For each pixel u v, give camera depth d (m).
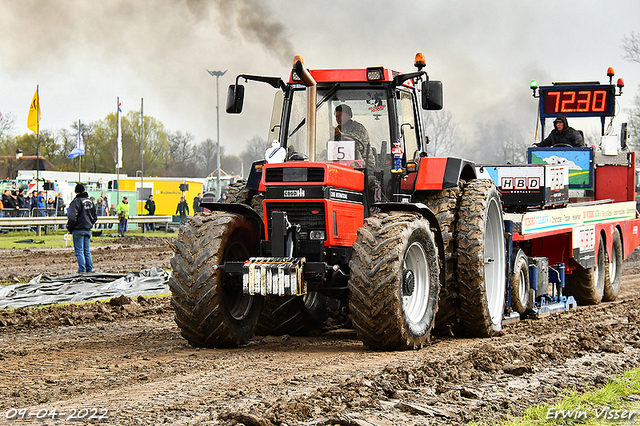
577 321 11.89
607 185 17.11
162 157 88.25
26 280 17.58
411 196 10.16
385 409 5.99
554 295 14.02
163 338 9.83
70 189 44.47
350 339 10.08
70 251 26.62
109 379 7.08
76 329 10.66
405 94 10.29
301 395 6.31
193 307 8.60
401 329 8.40
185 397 6.32
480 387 6.89
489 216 10.99
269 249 8.99
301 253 8.83
